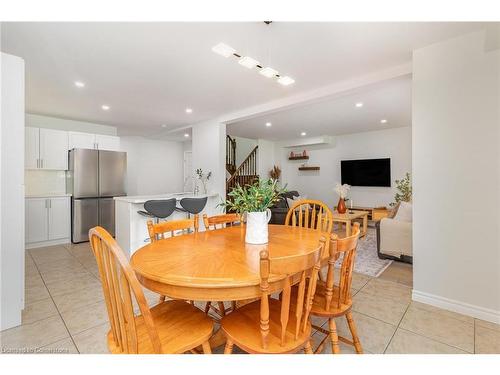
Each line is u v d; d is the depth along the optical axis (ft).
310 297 3.91
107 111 14.48
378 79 9.27
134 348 3.30
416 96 7.61
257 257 4.62
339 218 14.98
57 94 11.59
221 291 3.66
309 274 4.27
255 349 3.58
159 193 24.71
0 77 6.10
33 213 14.01
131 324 3.23
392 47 7.54
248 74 9.53
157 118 16.17
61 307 7.27
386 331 6.09
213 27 6.57
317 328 5.47
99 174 15.84
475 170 6.68
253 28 6.61
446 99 7.09
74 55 8.02
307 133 22.45
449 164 7.05
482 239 6.61
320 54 8.00
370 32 6.78
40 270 10.36
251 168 26.02
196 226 6.91
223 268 4.05
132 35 6.93
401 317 6.73
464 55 6.82
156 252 4.94
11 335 5.93
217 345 5.41
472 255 6.75
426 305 7.38
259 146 25.86
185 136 22.93
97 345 5.57
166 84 10.50
